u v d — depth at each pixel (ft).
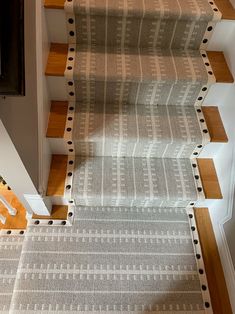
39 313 4.04
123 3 4.15
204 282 4.38
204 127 4.51
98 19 4.22
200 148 4.61
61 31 4.43
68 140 4.34
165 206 4.97
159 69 4.32
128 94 4.55
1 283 4.64
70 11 4.08
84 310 4.10
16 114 2.93
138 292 4.26
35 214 4.89
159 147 4.55
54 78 4.22
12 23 2.22
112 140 4.33
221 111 4.68
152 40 4.58
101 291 4.25
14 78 2.23
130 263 4.49
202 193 4.52
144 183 4.55
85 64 4.31
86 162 4.76
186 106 4.80
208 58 4.59
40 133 3.95
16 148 3.02
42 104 3.96
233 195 4.18
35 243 4.59
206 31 4.41
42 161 4.10
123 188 4.47
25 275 4.31
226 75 4.34
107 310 4.11
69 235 4.70
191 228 4.85
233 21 4.23
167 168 4.77
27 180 3.72
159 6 4.17
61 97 4.65
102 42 4.63
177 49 4.71
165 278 4.38
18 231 5.11
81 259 4.49
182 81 4.24
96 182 4.52
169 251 4.61
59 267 4.41
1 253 4.89
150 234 4.75
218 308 4.23
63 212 4.93
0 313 4.42
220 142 4.45
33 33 3.46
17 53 2.25
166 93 4.51
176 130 4.43
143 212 4.97
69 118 4.49
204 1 4.41
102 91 4.49
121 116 4.58
